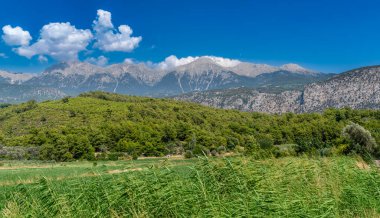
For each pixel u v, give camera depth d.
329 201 9.68
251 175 10.83
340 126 104.88
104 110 166.88
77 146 104.06
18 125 147.12
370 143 41.88
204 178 10.57
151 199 9.56
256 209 8.57
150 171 10.50
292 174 12.57
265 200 8.92
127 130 123.25
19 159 100.62
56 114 159.50
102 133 122.50
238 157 11.93
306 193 10.89
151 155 114.12
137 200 9.58
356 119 126.81
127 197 9.75
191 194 9.66
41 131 119.38
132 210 9.43
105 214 9.70
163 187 9.80
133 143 114.62
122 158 103.62
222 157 11.60
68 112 163.25
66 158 101.56
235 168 10.80
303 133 110.69
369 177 13.24
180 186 10.06
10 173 51.16
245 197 9.02
